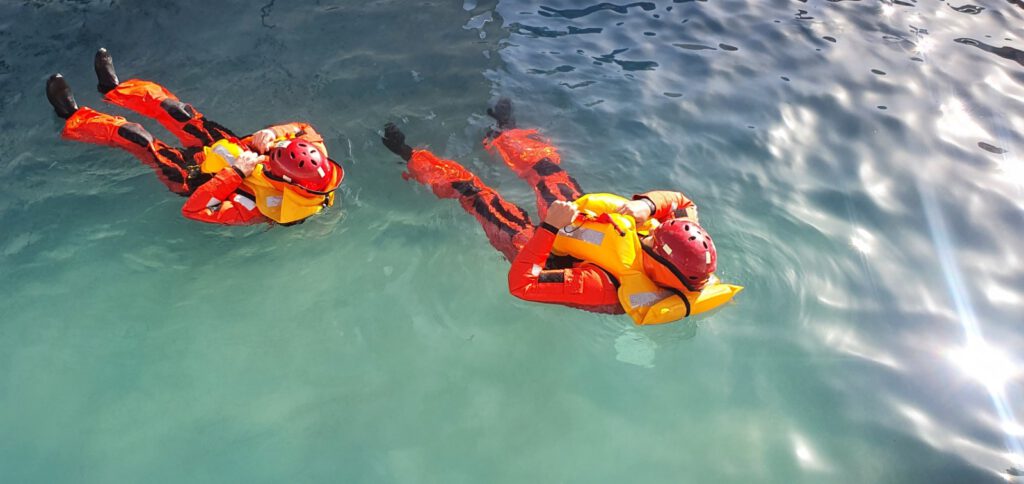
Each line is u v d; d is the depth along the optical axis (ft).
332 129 15.92
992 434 10.76
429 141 15.71
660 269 11.57
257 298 12.32
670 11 21.42
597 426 10.77
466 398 11.03
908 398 11.27
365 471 9.95
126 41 18.28
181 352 11.32
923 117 17.46
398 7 20.61
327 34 19.19
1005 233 14.37
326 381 11.09
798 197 15.05
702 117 17.01
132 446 10.01
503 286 12.93
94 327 11.55
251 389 10.89
